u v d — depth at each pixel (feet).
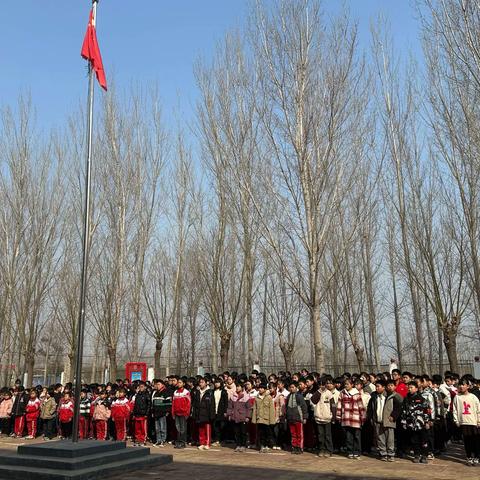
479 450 34.04
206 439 42.70
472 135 50.83
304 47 52.54
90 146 39.19
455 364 58.90
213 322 72.64
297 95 51.78
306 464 34.53
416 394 35.60
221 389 43.80
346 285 83.51
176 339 111.86
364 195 64.80
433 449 37.32
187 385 47.06
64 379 85.81
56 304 88.53
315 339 48.11
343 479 29.37
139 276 79.41
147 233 80.48
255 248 71.97
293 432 39.42
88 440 36.83
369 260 87.61
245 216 69.77
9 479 30.83
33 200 82.07
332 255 69.67
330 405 38.06
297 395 39.47
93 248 79.41
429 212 61.72
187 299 107.45
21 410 54.29
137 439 45.75
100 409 48.47
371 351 102.27
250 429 45.16
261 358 105.91
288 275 51.26
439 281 62.44
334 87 51.67
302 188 50.21
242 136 57.88
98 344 108.99
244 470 32.65
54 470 30.63
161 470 33.19
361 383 39.06
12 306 80.07
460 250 59.26
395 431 38.37
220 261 72.59
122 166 79.77
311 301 48.85
